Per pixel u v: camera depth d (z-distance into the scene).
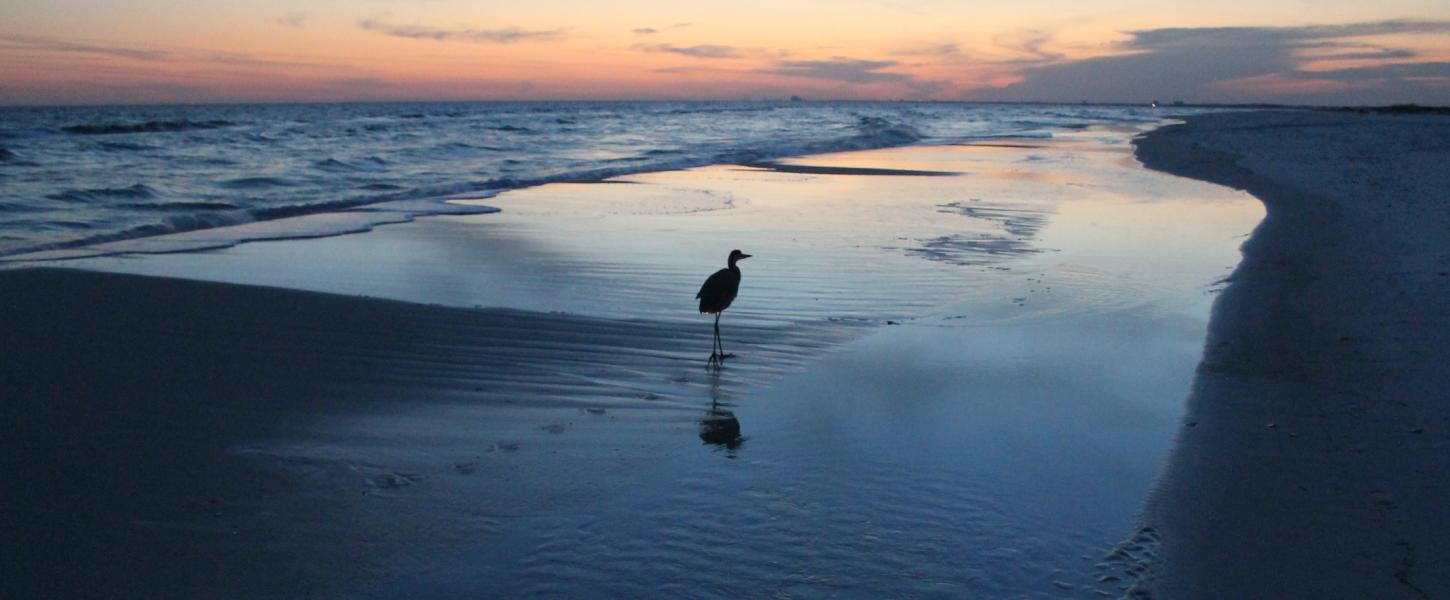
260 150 29.72
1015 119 88.88
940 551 4.08
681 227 13.95
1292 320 7.84
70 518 4.31
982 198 17.98
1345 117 71.25
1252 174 21.97
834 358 7.20
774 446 5.37
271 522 4.33
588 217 15.04
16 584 3.74
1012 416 5.84
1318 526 4.16
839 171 24.45
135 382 6.27
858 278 10.20
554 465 5.06
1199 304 8.90
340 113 98.31
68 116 82.06
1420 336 6.88
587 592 3.77
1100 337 7.73
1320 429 5.30
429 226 13.98
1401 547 3.92
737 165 26.61
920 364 7.02
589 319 8.36
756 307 8.88
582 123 58.09
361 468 4.98
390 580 3.86
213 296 8.80
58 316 7.89
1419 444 4.93
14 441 5.19
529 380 6.61
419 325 7.99
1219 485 4.65
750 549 4.12
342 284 9.67
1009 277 10.25
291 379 6.46
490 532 4.28
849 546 4.13
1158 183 21.22
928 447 5.32
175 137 34.91
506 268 10.70
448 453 5.22
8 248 11.79
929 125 68.31
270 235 13.05
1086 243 12.58
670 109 133.00
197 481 4.75
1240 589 3.70
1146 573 3.85
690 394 6.34
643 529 4.31
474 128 46.31
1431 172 20.58
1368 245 10.87
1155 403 6.04
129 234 12.99
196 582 3.80
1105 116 106.06
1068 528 4.27
